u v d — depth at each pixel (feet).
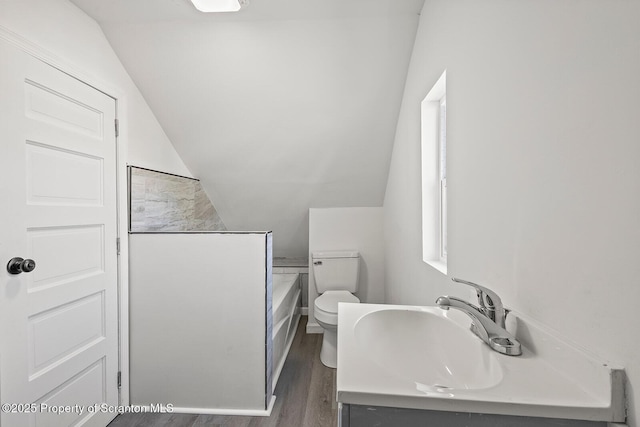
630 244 1.73
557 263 2.28
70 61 4.96
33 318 4.28
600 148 1.90
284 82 6.81
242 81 6.79
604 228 1.89
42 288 4.39
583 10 2.01
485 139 3.32
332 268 9.57
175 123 7.57
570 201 2.15
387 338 3.37
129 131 6.44
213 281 5.84
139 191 6.50
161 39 6.03
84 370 5.08
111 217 5.69
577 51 2.07
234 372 5.83
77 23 5.18
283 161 8.64
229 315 5.83
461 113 3.91
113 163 5.84
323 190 9.53
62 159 4.73
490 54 3.20
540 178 2.45
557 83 2.25
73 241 4.91
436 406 1.94
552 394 1.95
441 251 5.49
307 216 10.48
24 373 4.13
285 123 7.64
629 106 1.72
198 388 5.87
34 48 4.30
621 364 1.80
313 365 7.61
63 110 4.78
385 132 7.83
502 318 2.78
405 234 6.95
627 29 1.72
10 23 3.98
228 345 5.84
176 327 5.89
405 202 6.91
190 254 5.87
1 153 3.86
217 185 9.42
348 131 7.82
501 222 3.01
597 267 1.94
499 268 3.05
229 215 10.52
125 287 5.90
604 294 1.90
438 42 4.70
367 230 10.13
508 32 2.87
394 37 6.02
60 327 4.68
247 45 6.18
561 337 2.23
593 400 1.89
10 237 3.96
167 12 5.52
